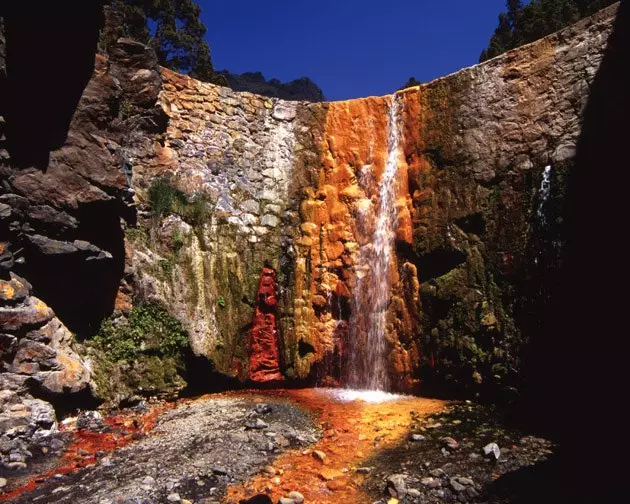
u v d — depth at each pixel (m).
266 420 6.28
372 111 8.96
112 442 5.59
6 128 5.61
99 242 6.75
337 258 8.53
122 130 7.14
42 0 5.36
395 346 7.95
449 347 7.46
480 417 6.48
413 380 7.79
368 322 8.26
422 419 6.52
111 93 6.77
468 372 7.26
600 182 6.52
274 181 9.02
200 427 5.98
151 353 7.03
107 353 6.73
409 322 7.91
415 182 8.23
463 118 7.91
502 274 7.20
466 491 4.56
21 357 5.58
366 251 8.44
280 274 8.55
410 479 4.84
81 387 6.01
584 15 10.41
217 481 4.73
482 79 7.82
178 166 8.27
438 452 5.40
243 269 8.29
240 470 4.97
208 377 7.59
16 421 5.29
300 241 8.71
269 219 8.74
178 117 8.51
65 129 6.22
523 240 7.07
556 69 7.16
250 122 9.13
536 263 6.90
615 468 4.78
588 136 6.73
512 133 7.42
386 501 4.44
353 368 8.30
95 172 6.41
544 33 10.84
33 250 5.87
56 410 5.91
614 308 6.14
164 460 5.08
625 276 6.09
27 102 5.73
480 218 7.51
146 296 7.14
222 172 8.65
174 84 8.56
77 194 6.18
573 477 4.68
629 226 6.16
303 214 8.86
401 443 5.74
